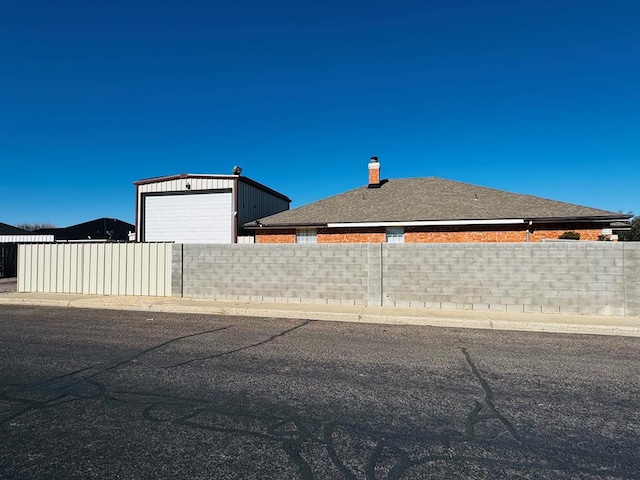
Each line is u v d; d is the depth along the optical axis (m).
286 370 5.95
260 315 11.12
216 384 5.30
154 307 12.05
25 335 8.34
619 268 10.45
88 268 14.87
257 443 3.72
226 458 3.45
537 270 10.89
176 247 13.70
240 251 13.08
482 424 4.18
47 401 4.68
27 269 15.57
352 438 3.84
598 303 10.52
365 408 4.57
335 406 4.61
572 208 17.38
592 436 3.95
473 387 5.30
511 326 9.53
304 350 7.17
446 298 11.46
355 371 5.93
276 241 20.25
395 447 3.68
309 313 10.88
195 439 3.79
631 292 10.35
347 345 7.59
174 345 7.48
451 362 6.48
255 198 24.31
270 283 12.79
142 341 7.80
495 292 11.14
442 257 11.50
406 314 10.48
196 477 3.16
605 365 6.39
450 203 19.23
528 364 6.40
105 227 45.88
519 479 3.18
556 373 5.94
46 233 40.97
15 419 4.20
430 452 3.60
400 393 5.05
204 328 9.22
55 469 3.25
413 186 22.17
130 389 5.10
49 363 6.23
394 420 4.26
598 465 3.41
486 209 18.05
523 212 17.30
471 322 9.73
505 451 3.63
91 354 6.79
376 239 18.80
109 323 9.82
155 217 23.14
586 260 10.62
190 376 5.63
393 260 11.84
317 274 12.39
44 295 14.31
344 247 12.20
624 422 4.27
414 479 3.16
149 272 14.10
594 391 5.19
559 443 3.80
